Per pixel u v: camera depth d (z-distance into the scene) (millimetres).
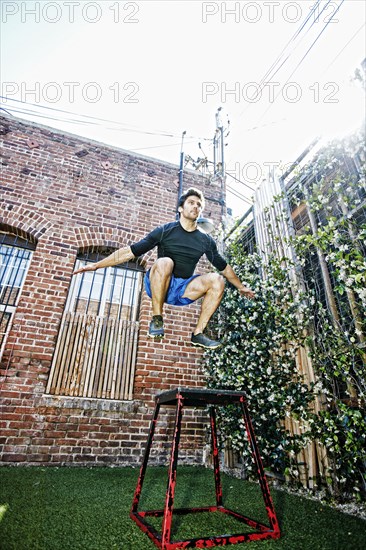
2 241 5023
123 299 5254
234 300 4531
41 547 1670
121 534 1912
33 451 3852
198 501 2701
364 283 2875
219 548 1774
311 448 3178
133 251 2344
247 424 2098
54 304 4680
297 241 3533
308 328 3422
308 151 4117
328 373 3092
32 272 4766
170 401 2195
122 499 2639
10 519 2012
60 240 5133
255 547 1787
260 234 4848
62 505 2377
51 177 5539
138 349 4859
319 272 3768
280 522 2215
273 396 3377
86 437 4117
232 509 2514
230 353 4410
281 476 3547
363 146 3168
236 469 4258
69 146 5941
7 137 5559
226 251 5234
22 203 5168
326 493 2855
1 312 4645
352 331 3074
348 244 3129
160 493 2879
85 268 2299
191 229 2449
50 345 4422
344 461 2754
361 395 2693
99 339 4805
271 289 3822
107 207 5684
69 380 4395
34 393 4113
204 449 4566
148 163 6473
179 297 2459
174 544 1671
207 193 6746
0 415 3898
